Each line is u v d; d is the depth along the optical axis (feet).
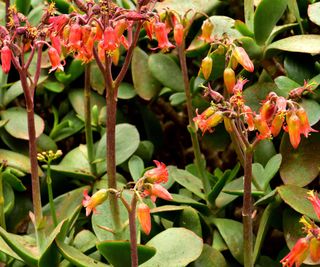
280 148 4.25
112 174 3.93
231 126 3.76
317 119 4.13
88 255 4.08
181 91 4.57
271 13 4.25
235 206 4.50
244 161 3.82
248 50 4.36
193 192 4.27
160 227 4.28
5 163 4.40
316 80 4.18
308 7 4.29
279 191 4.00
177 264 3.87
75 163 4.55
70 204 4.35
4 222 4.21
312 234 3.43
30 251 3.98
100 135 4.81
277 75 4.47
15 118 4.56
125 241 3.76
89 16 3.68
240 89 3.74
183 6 4.66
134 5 4.83
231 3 4.74
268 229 4.37
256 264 4.14
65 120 4.78
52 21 3.77
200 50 4.60
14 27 3.84
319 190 4.38
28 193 4.56
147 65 4.75
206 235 4.26
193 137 4.25
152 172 3.53
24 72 3.82
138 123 5.03
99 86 4.78
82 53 3.74
